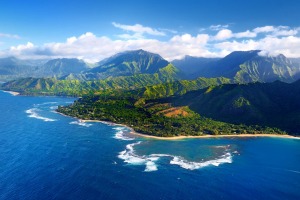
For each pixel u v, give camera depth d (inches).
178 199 6230.3
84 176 7219.5
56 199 6067.9
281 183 7268.7
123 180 7052.2
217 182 7145.7
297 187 7071.9
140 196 6299.2
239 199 6373.0
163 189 6648.6
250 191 6766.7
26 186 6614.2
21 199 6023.6
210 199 6299.2
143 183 6919.3
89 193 6363.2
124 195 6323.8
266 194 6658.5
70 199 6087.6
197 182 7086.6
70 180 6973.4
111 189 6574.8
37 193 6299.2
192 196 6387.8
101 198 6171.3
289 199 6476.4
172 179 7194.9
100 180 7017.7
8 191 6358.3
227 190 6752.0
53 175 7244.1
